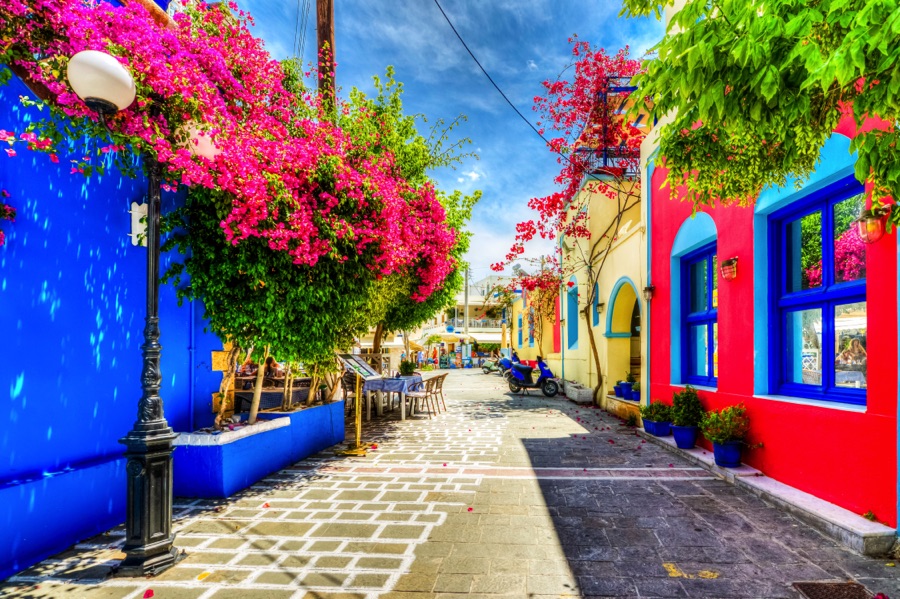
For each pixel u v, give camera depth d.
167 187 3.77
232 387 6.61
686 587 3.30
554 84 11.94
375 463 6.85
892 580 3.38
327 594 3.23
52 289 4.05
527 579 3.42
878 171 2.59
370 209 5.96
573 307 16.91
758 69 2.39
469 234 11.02
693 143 3.31
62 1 3.14
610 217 13.41
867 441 4.14
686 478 5.96
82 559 3.78
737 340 6.21
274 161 4.55
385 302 8.46
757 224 5.82
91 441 4.40
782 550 3.87
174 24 5.00
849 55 1.90
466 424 10.34
